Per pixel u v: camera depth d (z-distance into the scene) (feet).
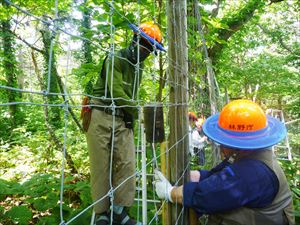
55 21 3.39
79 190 11.93
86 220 9.71
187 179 7.61
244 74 45.73
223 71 38.40
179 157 7.51
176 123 7.60
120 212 7.99
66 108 3.40
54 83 20.36
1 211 10.23
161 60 12.03
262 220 5.43
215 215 5.85
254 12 34.19
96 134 7.79
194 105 13.99
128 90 8.22
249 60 51.11
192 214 7.44
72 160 19.15
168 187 6.69
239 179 5.46
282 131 5.86
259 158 5.75
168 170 7.55
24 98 32.22
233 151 6.16
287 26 50.85
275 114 47.60
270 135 5.75
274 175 5.56
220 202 5.49
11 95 30.73
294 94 53.72
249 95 48.88
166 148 7.26
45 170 19.22
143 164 8.75
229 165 5.82
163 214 7.29
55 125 26.48
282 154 34.06
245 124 5.76
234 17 32.45
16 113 34.27
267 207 5.48
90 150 7.95
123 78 7.97
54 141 20.36
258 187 5.41
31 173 19.48
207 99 18.28
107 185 7.93
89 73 12.18
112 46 4.83
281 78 48.21
